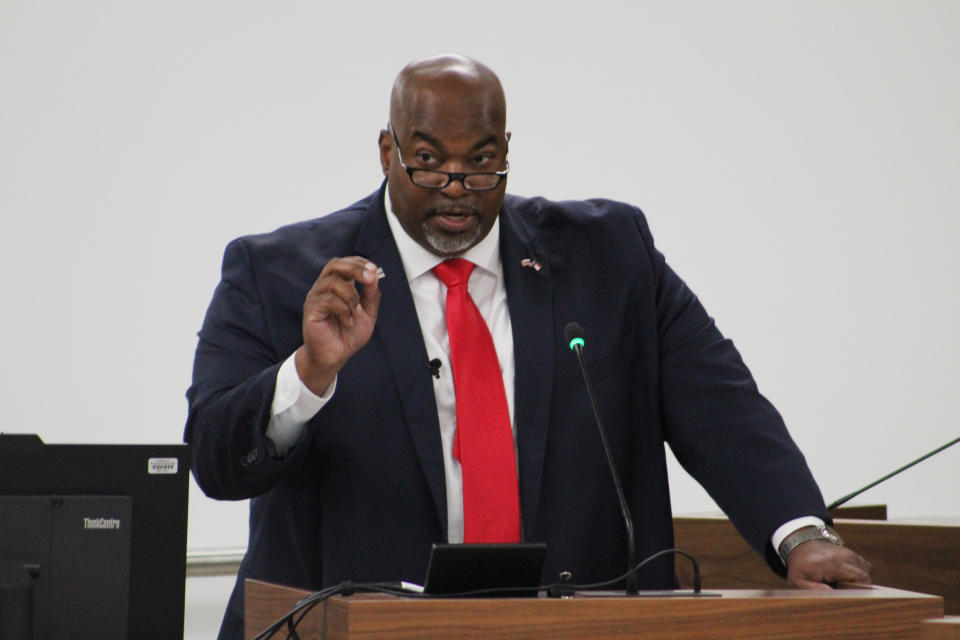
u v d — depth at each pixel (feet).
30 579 21.13
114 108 47.55
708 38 58.65
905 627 19.65
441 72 27.04
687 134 57.77
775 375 58.08
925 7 61.98
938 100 61.82
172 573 22.17
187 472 22.40
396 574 26.43
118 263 47.24
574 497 27.37
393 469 26.71
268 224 50.01
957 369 61.05
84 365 46.42
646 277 29.48
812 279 59.11
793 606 19.19
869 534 32.68
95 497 21.74
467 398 27.14
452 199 26.68
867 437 59.31
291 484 27.35
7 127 45.80
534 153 55.06
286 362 25.04
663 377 29.43
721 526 36.81
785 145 59.36
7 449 21.74
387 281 27.99
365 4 52.21
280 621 18.83
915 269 60.90
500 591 19.12
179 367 48.08
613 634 18.31
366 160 51.93
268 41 50.37
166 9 48.62
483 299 28.58
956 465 60.59
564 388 27.94
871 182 60.59
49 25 46.70
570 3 56.29
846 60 60.80
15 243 45.60
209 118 49.14
